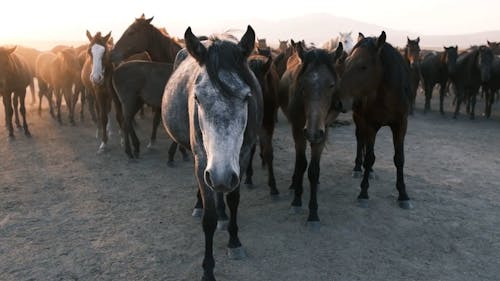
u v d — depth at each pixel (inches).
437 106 579.8
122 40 291.9
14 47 340.8
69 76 397.1
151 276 143.3
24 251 159.9
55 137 357.7
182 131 150.6
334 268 149.0
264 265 150.4
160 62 299.0
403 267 149.9
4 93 333.7
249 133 130.2
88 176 255.0
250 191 229.0
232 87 104.6
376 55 181.0
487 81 477.7
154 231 178.9
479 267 150.3
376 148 329.4
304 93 159.3
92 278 141.9
